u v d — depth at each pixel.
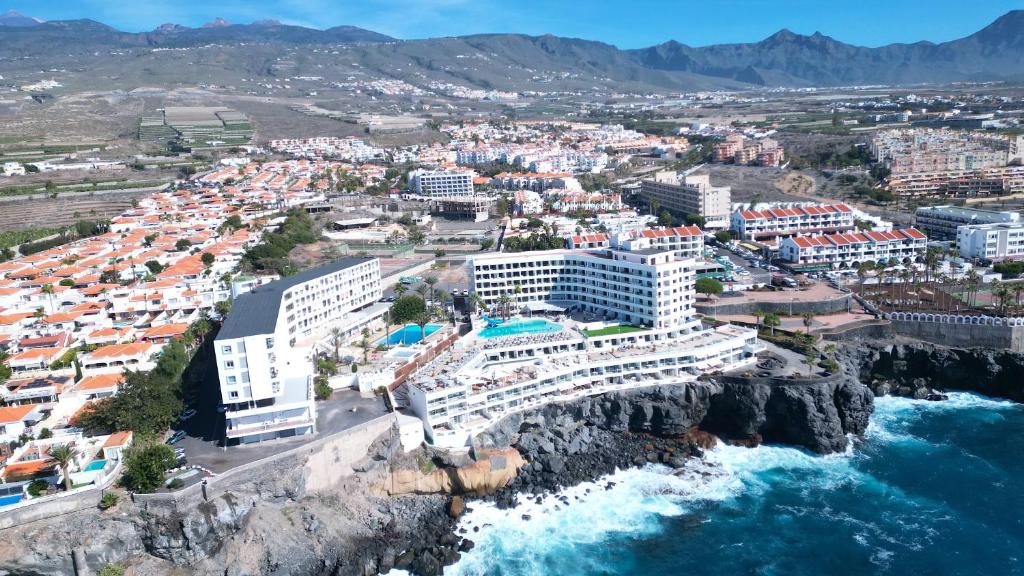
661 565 146.88
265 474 150.75
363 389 189.38
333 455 160.50
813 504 164.75
